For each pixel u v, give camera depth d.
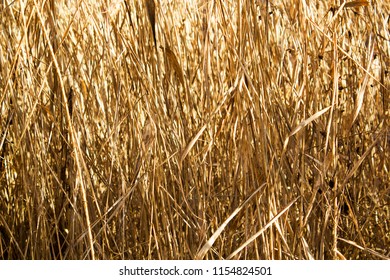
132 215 1.74
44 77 1.42
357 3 1.47
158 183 1.53
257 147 1.49
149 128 1.53
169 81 1.55
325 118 1.62
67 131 1.61
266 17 1.51
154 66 1.53
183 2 1.88
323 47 1.60
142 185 1.61
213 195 1.59
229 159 1.66
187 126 1.60
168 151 1.60
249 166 1.52
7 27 1.62
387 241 1.76
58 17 1.62
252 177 1.49
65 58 1.60
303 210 1.60
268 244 1.48
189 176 1.58
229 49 1.54
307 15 1.57
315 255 1.61
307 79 1.56
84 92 1.69
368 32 1.71
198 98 1.73
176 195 1.66
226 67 1.67
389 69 1.75
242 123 1.51
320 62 1.70
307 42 1.58
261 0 1.55
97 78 1.69
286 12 1.60
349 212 1.56
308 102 1.58
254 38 1.50
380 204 1.76
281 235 1.44
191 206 1.62
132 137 1.66
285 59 1.69
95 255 1.64
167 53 1.42
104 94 1.66
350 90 1.74
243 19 1.49
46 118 1.64
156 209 1.59
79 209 1.66
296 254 1.55
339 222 1.70
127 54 1.60
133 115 1.59
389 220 1.76
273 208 1.47
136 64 1.54
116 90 1.60
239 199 1.62
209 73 1.55
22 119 1.57
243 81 1.46
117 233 1.69
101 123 1.74
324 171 1.47
